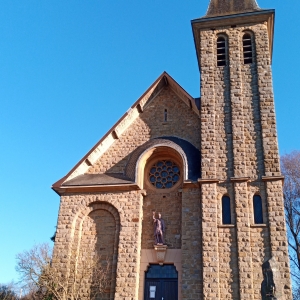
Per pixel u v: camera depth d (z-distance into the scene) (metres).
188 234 27.28
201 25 34.19
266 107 29.81
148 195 30.23
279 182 27.05
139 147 32.12
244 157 28.44
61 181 30.48
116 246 28.12
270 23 33.81
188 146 31.05
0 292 51.53
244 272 24.91
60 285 26.31
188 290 25.73
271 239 25.44
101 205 29.75
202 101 31.22
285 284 24.11
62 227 29.27
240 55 32.44
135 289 26.44
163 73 33.75
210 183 27.92
